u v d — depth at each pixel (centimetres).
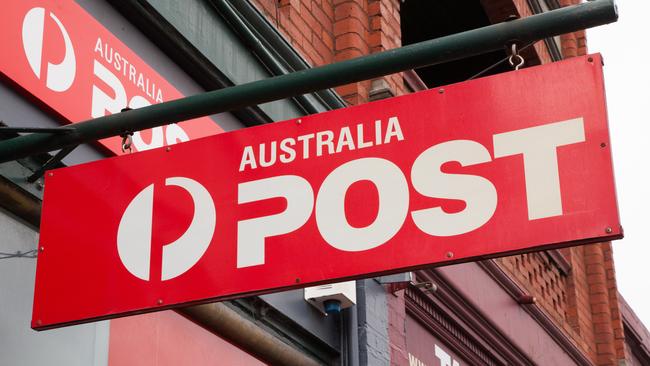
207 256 462
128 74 639
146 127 479
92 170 494
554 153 428
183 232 471
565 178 422
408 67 450
